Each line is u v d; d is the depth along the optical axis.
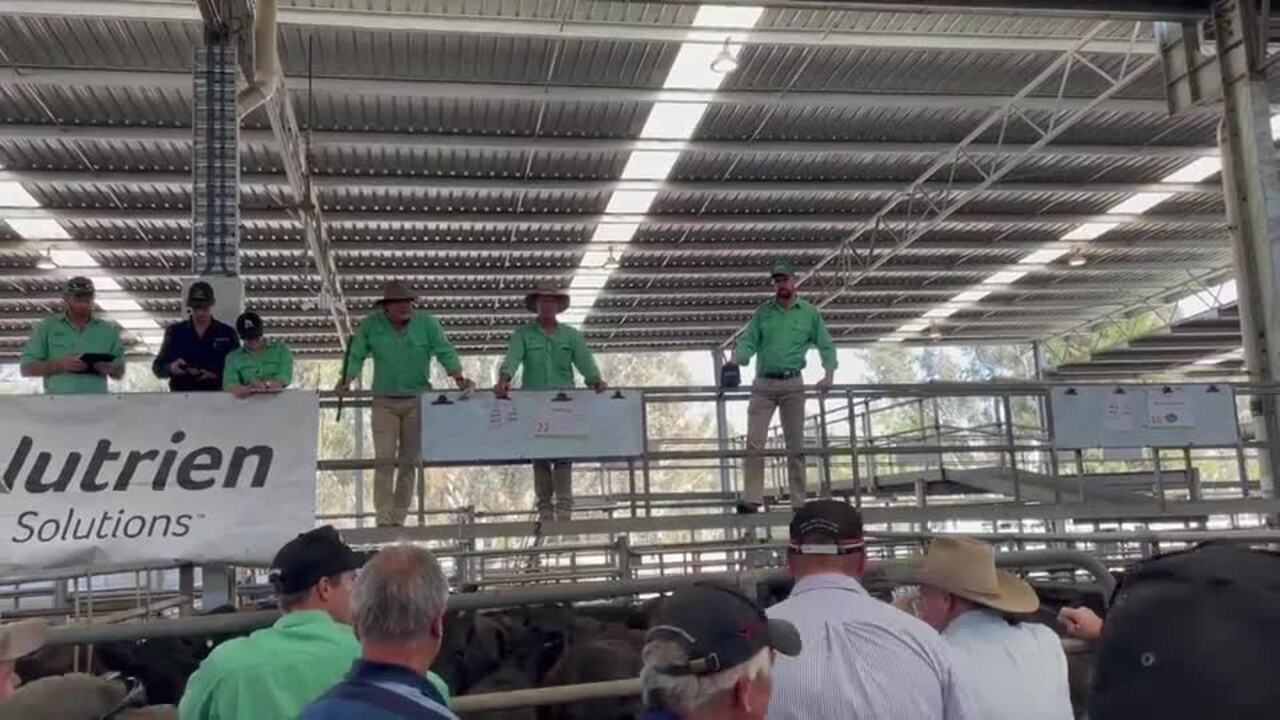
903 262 21.00
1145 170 17.03
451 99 13.03
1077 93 14.26
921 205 17.69
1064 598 6.72
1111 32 12.43
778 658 2.89
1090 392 9.19
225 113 8.44
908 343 27.72
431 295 20.28
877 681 2.84
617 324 23.48
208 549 6.65
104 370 7.84
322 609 3.18
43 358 7.86
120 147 13.73
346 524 31.39
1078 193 17.73
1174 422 9.22
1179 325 20.14
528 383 8.91
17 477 6.48
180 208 15.77
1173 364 23.94
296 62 11.94
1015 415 36.34
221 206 8.32
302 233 16.95
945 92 13.90
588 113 13.70
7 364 23.06
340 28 11.29
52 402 6.59
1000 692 3.22
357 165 14.80
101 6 10.40
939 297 23.55
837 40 11.92
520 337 8.93
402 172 15.07
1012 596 3.37
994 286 22.95
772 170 15.95
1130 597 2.05
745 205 17.23
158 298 19.80
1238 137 9.97
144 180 14.56
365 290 19.81
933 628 3.27
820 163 15.82
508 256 18.59
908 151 15.35
